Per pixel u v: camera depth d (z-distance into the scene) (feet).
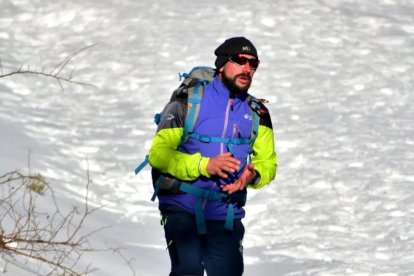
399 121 183.52
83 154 147.64
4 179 106.32
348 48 225.35
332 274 106.83
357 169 153.69
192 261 56.03
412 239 122.93
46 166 132.46
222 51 57.36
